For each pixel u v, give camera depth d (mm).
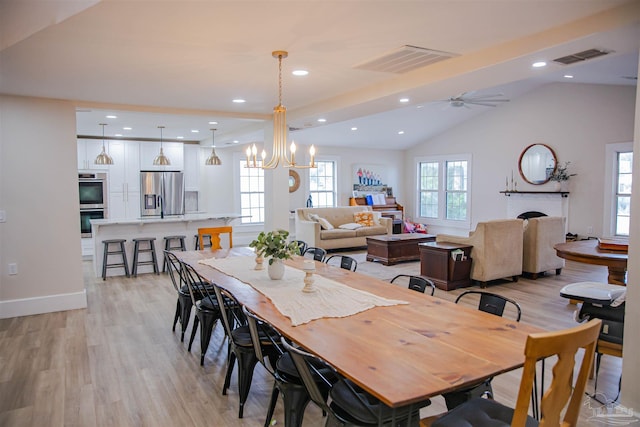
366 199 10734
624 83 7137
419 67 3600
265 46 2984
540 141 8539
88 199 8148
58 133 4676
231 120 6480
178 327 4141
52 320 4348
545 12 2477
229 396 2812
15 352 3523
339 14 2439
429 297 2617
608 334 2639
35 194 4574
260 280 3072
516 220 5789
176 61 3295
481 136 9664
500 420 1671
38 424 2475
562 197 8172
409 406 1677
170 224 6820
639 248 2342
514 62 3066
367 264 7238
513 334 1968
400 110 8531
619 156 7492
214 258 4098
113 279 6168
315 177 10555
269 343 2494
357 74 3807
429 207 11188
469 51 3191
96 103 4965
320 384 2076
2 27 1985
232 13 2391
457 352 1755
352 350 1780
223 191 9898
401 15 2475
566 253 3672
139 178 8688
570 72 6348
